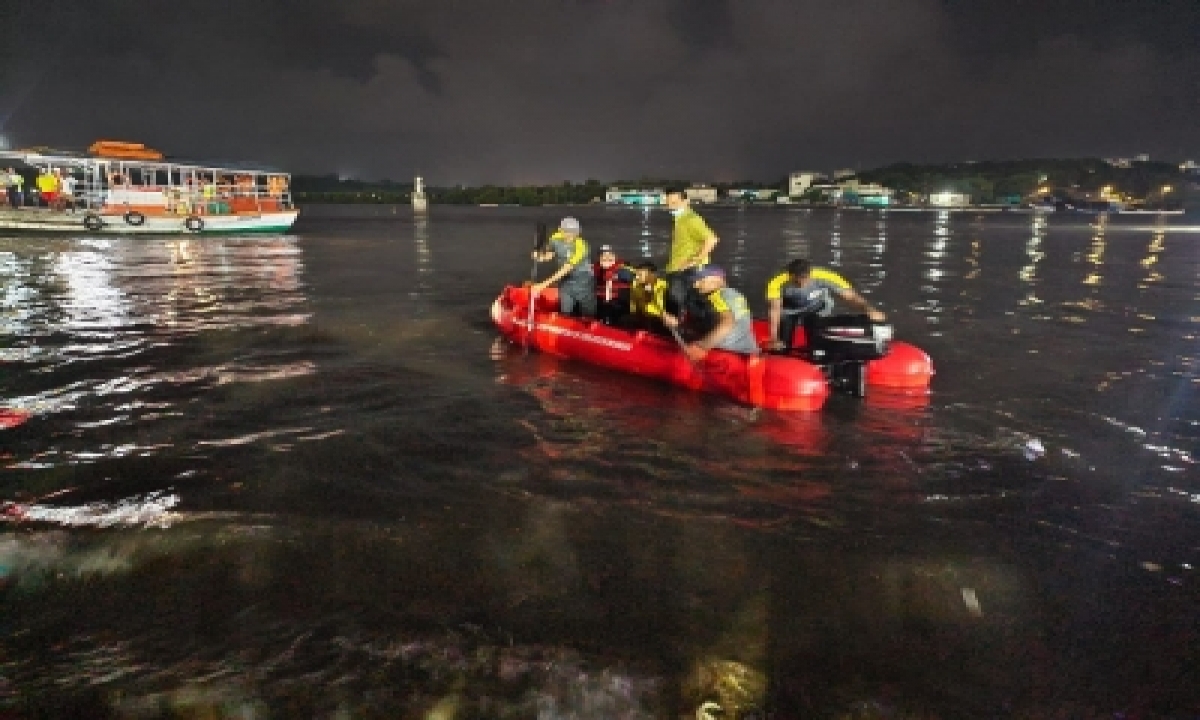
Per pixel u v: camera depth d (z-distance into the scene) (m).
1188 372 7.59
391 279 15.56
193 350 8.26
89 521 4.04
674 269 7.77
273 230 29.73
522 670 2.88
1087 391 6.88
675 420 5.94
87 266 16.94
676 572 3.63
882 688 2.85
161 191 26.41
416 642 3.04
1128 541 4.05
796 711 2.72
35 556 3.66
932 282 15.93
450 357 8.05
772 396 6.13
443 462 4.99
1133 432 5.76
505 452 5.20
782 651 3.05
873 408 6.30
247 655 2.96
